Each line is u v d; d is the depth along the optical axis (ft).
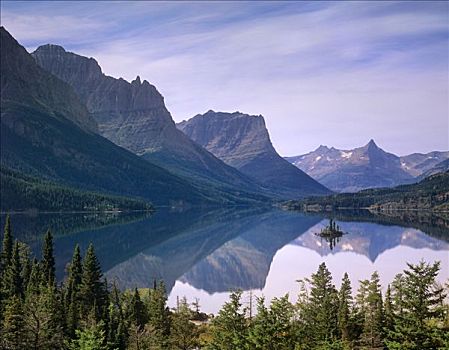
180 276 638.94
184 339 310.45
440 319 229.86
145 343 288.30
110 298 372.79
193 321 393.09
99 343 249.55
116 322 298.35
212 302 489.67
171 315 358.64
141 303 339.57
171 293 534.78
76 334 272.31
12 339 260.21
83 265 377.09
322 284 349.82
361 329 294.87
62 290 349.20
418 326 208.64
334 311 304.30
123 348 279.49
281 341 227.20
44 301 282.97
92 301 334.65
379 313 294.05
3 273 372.38
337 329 291.99
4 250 391.04
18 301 285.43
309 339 260.01
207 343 276.41
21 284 349.61
